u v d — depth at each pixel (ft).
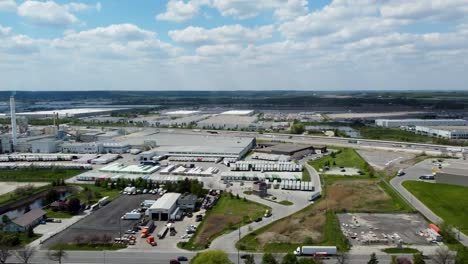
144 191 342.23
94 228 254.06
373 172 405.18
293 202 311.88
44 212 276.00
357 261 199.41
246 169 436.35
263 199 321.32
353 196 324.60
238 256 205.98
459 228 247.09
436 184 357.82
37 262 204.44
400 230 244.42
